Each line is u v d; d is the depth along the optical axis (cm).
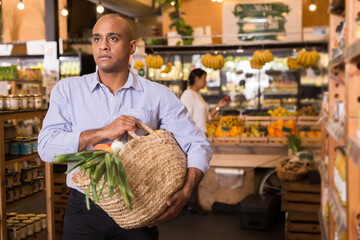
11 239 331
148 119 203
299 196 441
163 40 776
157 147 176
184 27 768
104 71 199
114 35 193
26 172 357
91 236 198
